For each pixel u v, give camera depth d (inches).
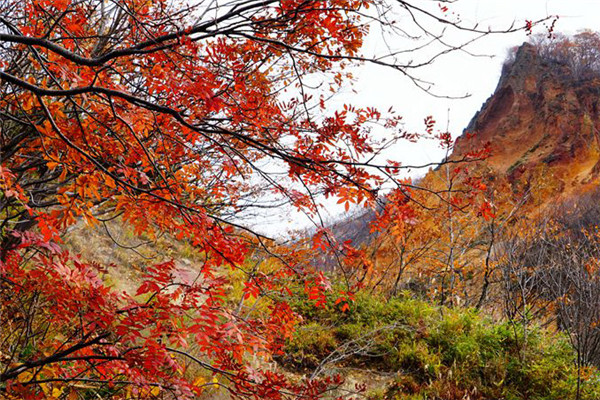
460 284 438.6
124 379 108.5
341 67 105.0
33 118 124.0
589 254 365.4
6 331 124.9
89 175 81.4
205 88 73.2
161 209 86.4
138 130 90.7
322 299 93.9
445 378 273.9
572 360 284.7
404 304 370.6
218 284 89.7
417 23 79.0
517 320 343.6
